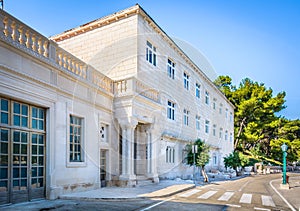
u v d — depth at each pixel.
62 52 10.23
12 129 8.21
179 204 9.08
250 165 35.28
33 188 8.86
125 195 10.12
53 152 9.57
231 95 41.34
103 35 16.48
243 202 9.98
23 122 8.66
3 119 7.94
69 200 9.23
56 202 8.70
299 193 13.41
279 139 40.81
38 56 8.77
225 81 42.91
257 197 11.52
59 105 9.95
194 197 10.85
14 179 8.18
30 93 8.52
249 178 24.22
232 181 20.17
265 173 32.69
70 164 10.34
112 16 16.02
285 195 12.60
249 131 40.12
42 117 9.45
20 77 8.11
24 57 8.29
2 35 7.46
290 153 41.03
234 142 41.09
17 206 7.79
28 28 8.57
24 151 8.62
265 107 38.59
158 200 9.80
